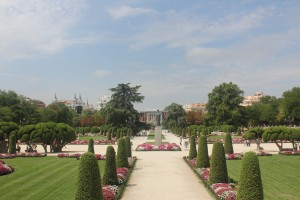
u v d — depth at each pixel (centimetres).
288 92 11669
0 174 2838
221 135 9275
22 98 10262
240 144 6744
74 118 14362
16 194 2144
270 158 4100
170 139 8919
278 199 2047
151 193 2223
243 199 1478
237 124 11200
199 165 3091
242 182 1496
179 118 14550
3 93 9775
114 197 1967
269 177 2800
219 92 11375
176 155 4581
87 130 11444
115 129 9575
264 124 14662
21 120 9756
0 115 8450
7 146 4838
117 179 2386
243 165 1506
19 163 3591
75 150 5388
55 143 4969
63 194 2142
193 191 2283
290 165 3500
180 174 2988
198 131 9856
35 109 10512
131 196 2141
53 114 11325
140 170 3228
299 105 11381
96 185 1452
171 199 2064
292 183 2541
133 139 9050
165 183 2569
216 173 2316
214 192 2098
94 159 1470
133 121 10538
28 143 4762
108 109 10112
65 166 3369
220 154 2334
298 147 5566
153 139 9025
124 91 10475
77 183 1449
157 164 3647
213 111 11525
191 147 3847
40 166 3369
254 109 13475
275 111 13938
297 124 13700
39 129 4706
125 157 3178
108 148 2362
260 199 1473
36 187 2356
